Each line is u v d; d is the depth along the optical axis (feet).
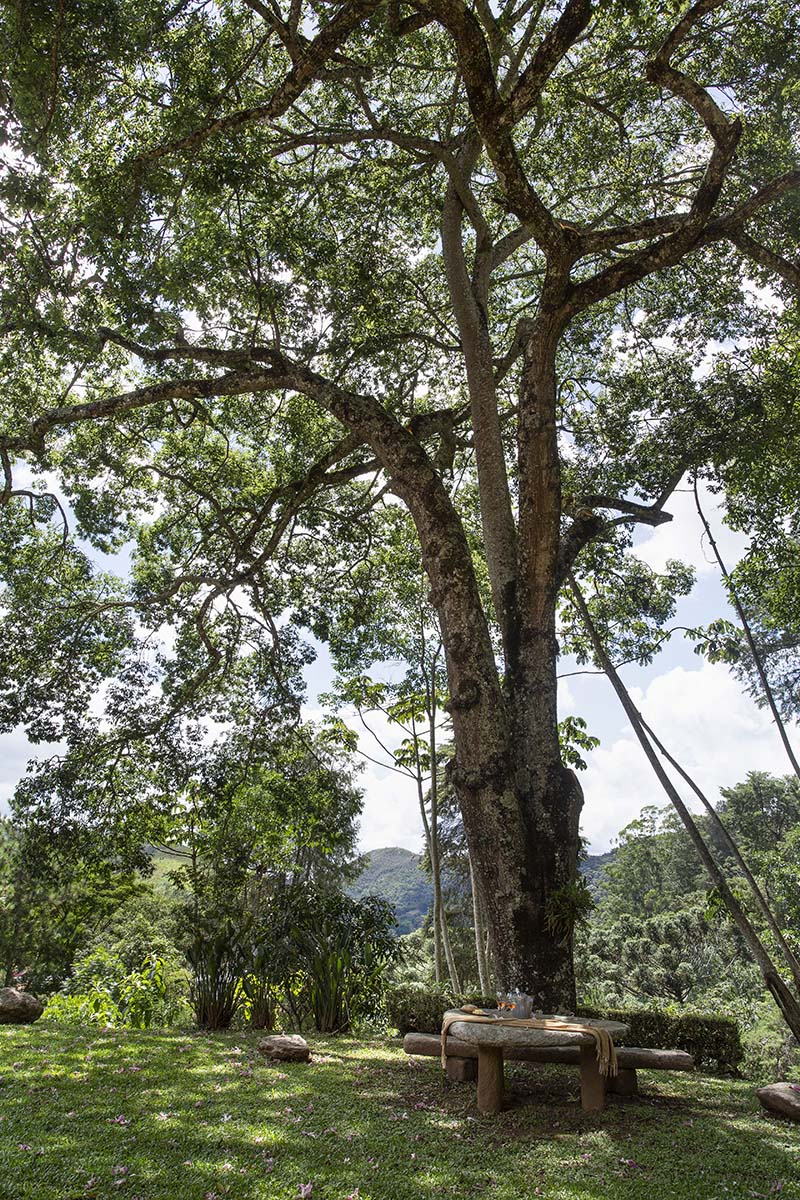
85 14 26.86
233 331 41.55
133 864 42.34
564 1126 17.47
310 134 39.63
